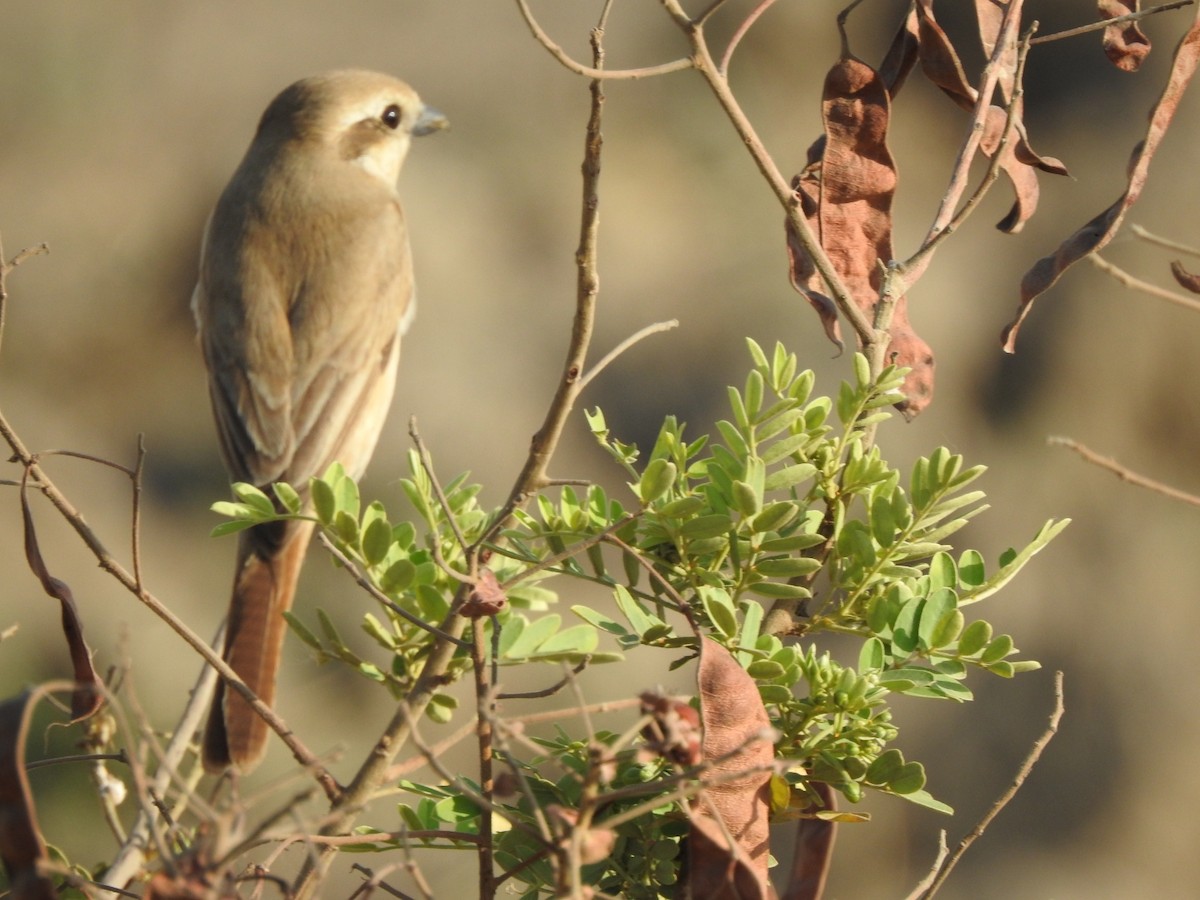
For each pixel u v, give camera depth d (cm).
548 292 1750
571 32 1911
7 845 282
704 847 331
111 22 2002
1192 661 1502
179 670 1468
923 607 386
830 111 459
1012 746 1483
